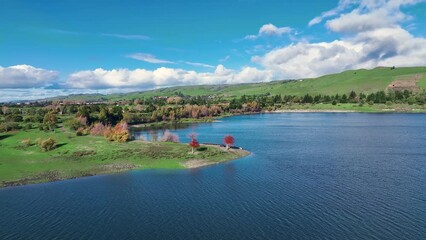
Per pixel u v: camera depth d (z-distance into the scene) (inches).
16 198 2974.9
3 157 4402.1
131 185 3294.8
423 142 5364.2
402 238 2076.8
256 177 3464.6
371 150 4793.3
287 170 3722.9
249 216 2459.4
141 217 2496.3
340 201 2696.9
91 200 2886.3
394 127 7475.4
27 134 5851.4
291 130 7421.3
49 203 2832.2
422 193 2842.0
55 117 7460.6
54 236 2217.0
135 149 4694.9
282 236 2145.7
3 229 2329.0
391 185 3080.7
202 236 2178.9
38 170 3863.2
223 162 4180.6
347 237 2107.5
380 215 2407.7
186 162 4153.5
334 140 5807.1
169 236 2190.0
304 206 2613.2
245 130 7623.0
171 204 2746.1
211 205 2699.3
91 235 2224.4
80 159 4288.9
